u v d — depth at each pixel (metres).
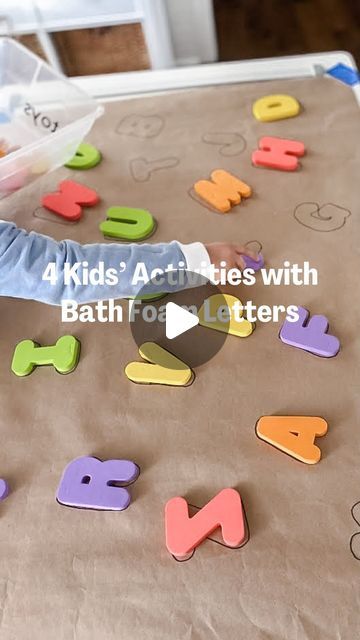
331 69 0.87
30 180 0.77
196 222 0.74
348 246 0.70
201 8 0.99
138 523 0.55
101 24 0.92
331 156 0.78
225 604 0.50
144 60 0.99
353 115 0.81
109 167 0.81
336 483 0.55
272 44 1.28
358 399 0.59
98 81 0.91
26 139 0.76
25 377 0.65
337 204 0.73
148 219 0.74
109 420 0.61
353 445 0.57
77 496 0.56
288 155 0.78
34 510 0.57
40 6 0.89
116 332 0.67
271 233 0.72
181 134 0.83
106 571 0.53
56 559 0.54
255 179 0.77
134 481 0.57
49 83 0.79
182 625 0.49
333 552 0.51
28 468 0.59
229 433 0.58
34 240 0.65
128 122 0.86
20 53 0.78
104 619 0.50
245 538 0.53
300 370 0.61
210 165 0.79
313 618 0.49
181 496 0.56
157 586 0.51
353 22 1.29
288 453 0.56
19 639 0.50
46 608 0.51
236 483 0.56
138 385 0.63
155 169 0.80
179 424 0.60
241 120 0.83
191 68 0.90
